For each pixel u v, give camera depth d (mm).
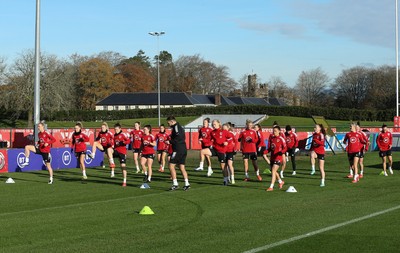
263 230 9719
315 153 17297
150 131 18625
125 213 11773
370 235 9211
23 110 66625
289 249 8188
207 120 20906
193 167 25500
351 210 12055
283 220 10773
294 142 21312
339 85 115938
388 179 19672
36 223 10516
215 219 10945
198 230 9750
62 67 69688
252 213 11703
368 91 110688
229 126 19141
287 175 21281
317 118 32062
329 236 9148
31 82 65562
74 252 8023
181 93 110312
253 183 18234
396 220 10711
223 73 140250
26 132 42750
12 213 11844
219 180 19359
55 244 8586
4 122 68625
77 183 18641
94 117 83688
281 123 75250
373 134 38531
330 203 13250
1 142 40125
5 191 16297
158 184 18062
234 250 8125
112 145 20766
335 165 26172
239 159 29688
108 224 10398
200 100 115188
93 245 8500
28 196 15047
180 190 16266
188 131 43031
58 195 15258
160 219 10969
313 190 16203
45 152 18562
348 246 8375
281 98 139375
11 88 65750
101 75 104688
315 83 127938
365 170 23562
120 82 116312
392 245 8422
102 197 14750
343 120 81250
